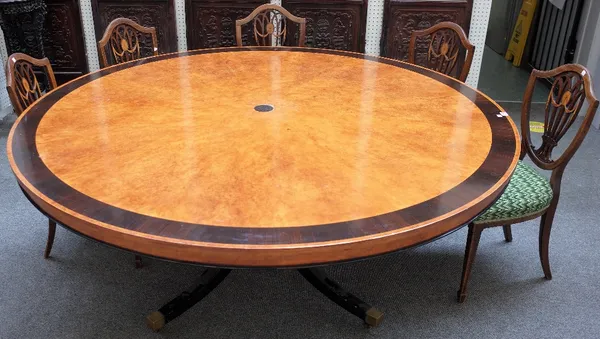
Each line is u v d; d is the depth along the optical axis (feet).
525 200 6.47
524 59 17.38
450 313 6.61
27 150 5.19
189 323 6.38
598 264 7.61
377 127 5.90
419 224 4.09
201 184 4.59
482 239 8.19
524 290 7.05
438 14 11.85
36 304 6.65
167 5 11.84
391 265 7.50
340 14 11.87
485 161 5.14
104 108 6.34
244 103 6.58
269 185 4.60
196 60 8.46
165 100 6.64
